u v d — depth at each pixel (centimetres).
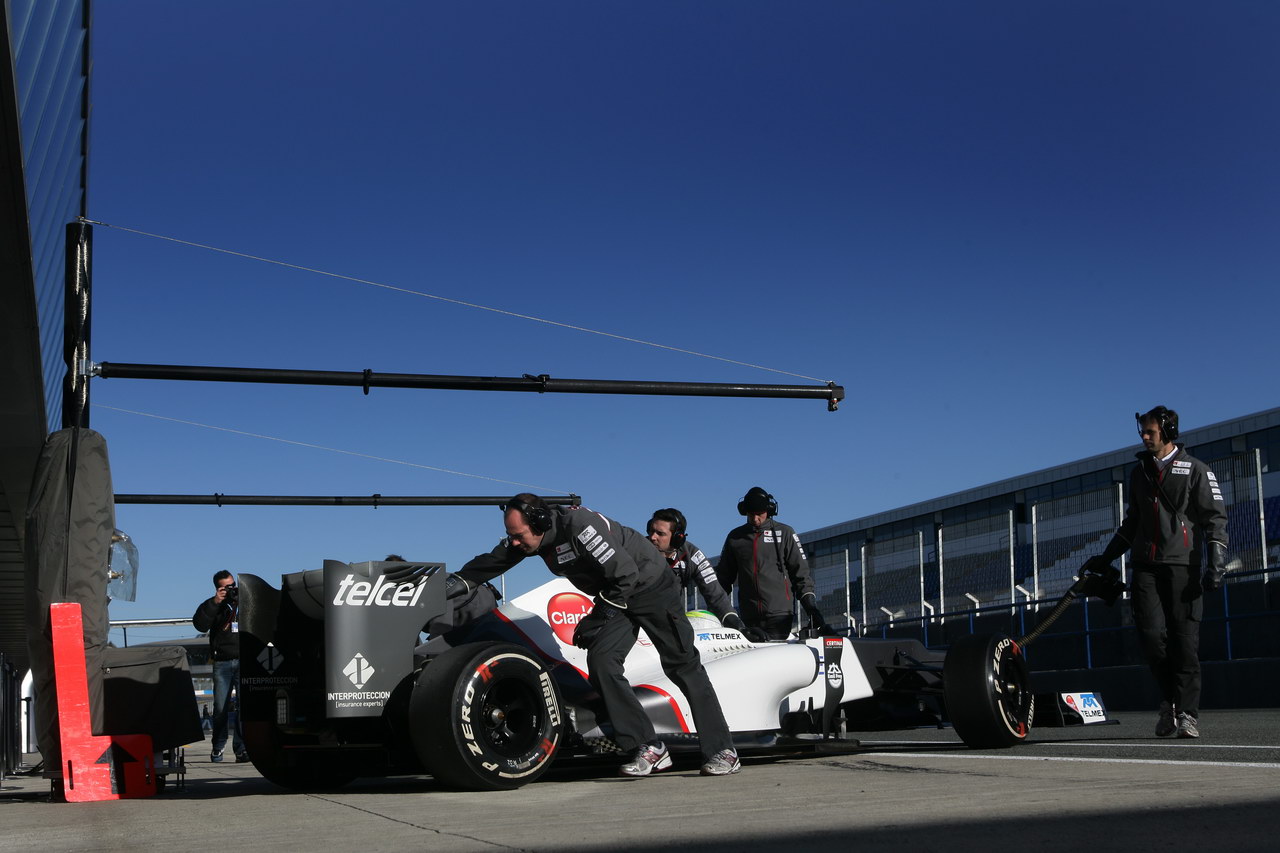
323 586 401
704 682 422
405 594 402
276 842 251
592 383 731
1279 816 244
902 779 361
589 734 435
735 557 666
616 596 408
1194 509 561
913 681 600
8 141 688
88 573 458
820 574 2067
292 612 458
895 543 1836
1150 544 562
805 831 239
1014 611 1429
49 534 454
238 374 661
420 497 1130
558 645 466
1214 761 396
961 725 498
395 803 342
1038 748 504
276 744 464
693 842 227
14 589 2295
